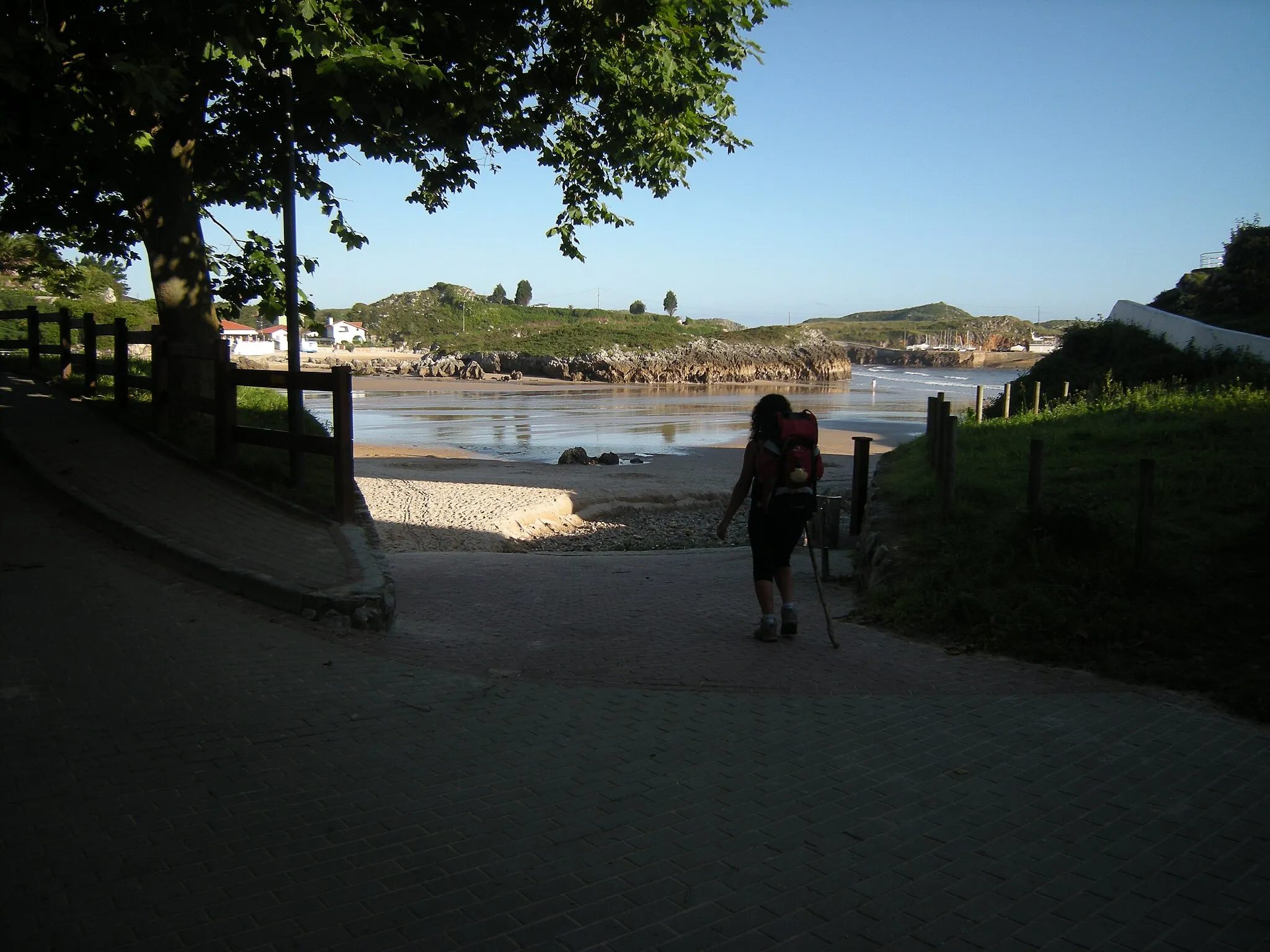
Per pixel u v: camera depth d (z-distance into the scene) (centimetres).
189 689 493
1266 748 439
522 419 4753
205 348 966
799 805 380
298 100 1073
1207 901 308
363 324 18088
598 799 385
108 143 999
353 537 786
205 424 1138
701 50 1151
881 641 651
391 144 1177
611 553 1238
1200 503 849
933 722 479
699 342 12131
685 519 1942
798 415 668
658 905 304
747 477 666
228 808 367
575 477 2400
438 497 1916
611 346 11494
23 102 938
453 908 300
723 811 374
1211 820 366
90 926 285
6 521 787
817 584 656
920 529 873
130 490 866
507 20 1031
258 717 463
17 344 1543
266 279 1379
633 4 994
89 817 354
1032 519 758
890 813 374
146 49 848
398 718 473
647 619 738
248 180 1303
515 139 1223
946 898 310
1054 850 343
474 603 806
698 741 453
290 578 668
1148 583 651
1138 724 473
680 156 1248
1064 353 2506
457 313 18700
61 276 1814
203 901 301
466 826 358
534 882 318
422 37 1007
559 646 636
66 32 918
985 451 1330
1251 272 2859
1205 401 1533
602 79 1082
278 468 974
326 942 280
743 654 616
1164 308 3216
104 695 476
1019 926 294
